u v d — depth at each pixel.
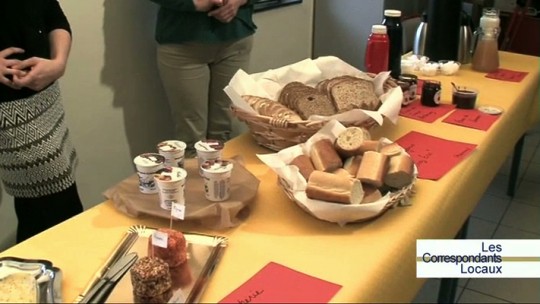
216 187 1.22
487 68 2.32
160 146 1.36
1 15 1.57
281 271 1.03
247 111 1.54
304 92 1.69
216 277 1.02
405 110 1.89
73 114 2.26
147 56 2.52
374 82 1.79
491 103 1.95
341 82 1.73
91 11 2.22
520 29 3.92
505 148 1.89
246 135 1.73
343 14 3.58
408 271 1.15
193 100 2.33
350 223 1.19
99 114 2.37
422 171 1.42
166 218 1.21
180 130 2.40
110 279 1.01
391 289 1.08
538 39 3.87
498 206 2.24
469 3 2.63
